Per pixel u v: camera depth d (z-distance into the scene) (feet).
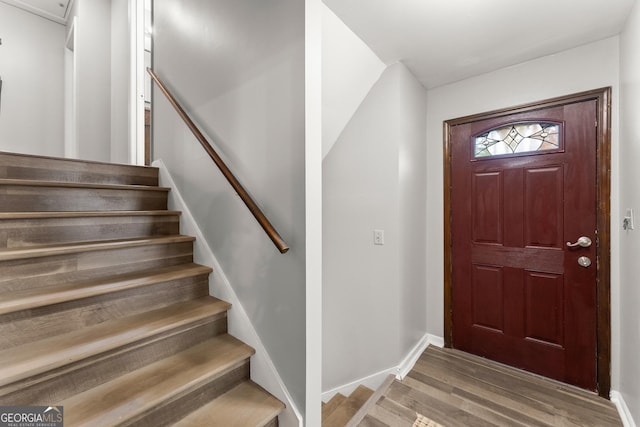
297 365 3.72
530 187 6.66
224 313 4.68
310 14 3.61
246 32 4.43
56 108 10.30
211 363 3.80
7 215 3.95
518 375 6.56
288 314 3.83
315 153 3.69
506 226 6.98
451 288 7.84
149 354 3.73
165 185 6.58
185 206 5.91
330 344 7.82
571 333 6.16
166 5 6.61
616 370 5.65
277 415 3.82
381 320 6.89
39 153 9.93
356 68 6.28
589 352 5.95
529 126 6.72
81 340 3.35
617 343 5.64
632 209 4.89
